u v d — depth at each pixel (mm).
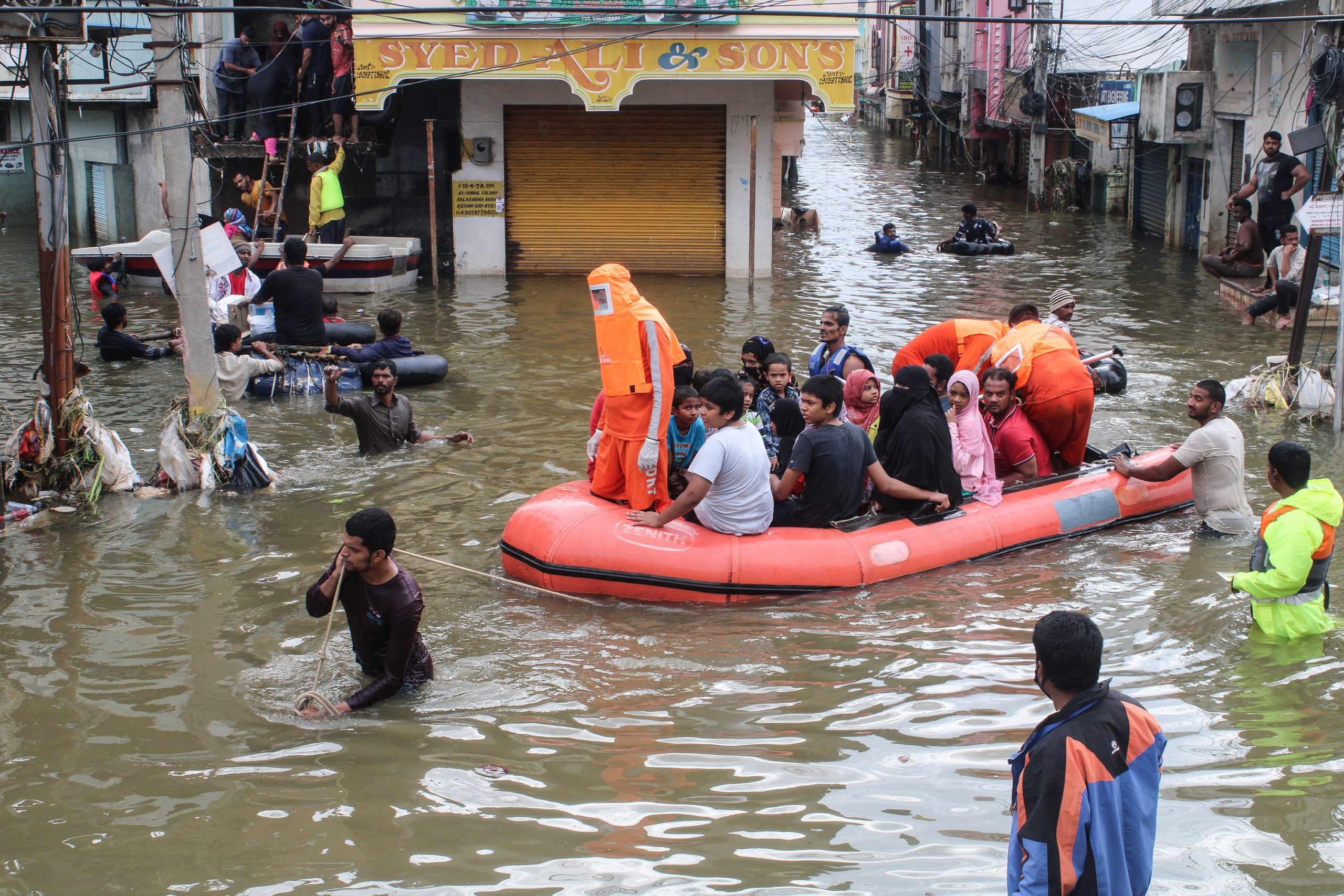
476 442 10086
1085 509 7914
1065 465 8508
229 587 7027
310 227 17641
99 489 8680
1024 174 39375
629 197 19359
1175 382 12312
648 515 7000
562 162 19266
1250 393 11289
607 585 6836
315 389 11930
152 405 11391
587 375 12523
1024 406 8273
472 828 4570
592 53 17141
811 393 7129
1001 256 22172
